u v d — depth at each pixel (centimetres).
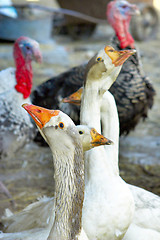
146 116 441
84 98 219
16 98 353
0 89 348
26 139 373
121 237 221
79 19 1115
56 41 1125
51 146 158
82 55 979
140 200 254
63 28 1205
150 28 1172
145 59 956
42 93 417
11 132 355
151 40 1180
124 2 446
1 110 347
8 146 359
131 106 409
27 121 359
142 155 479
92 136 177
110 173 222
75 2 1105
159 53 1020
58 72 802
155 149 498
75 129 156
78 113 403
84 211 214
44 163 447
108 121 237
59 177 160
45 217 228
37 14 1001
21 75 354
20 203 361
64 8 1134
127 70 399
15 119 353
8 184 399
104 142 177
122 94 401
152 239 238
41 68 826
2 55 870
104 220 213
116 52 207
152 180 411
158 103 666
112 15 440
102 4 1079
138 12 441
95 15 1107
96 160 219
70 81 405
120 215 215
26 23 988
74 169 157
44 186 396
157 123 589
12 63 802
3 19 978
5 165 442
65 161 157
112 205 214
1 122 349
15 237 196
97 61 209
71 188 158
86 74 215
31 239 190
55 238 163
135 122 432
